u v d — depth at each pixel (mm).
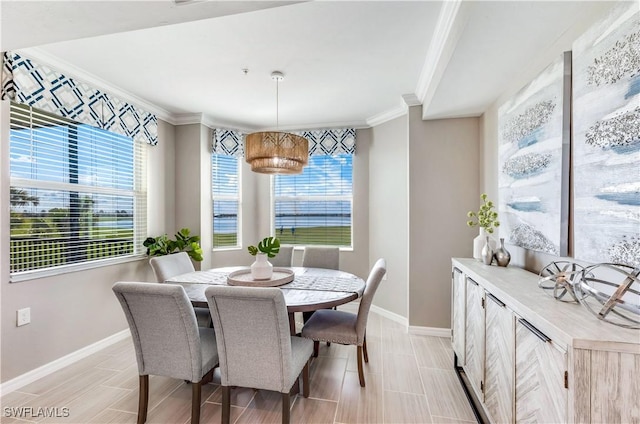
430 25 1914
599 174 1248
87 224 2719
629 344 844
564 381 921
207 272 2855
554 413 982
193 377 1664
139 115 3197
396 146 3504
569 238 1503
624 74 1118
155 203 3475
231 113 3666
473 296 1877
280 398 2010
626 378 852
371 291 2092
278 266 3359
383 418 1807
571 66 1485
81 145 2668
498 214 2357
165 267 2639
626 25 1108
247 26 1919
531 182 1833
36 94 2203
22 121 2197
